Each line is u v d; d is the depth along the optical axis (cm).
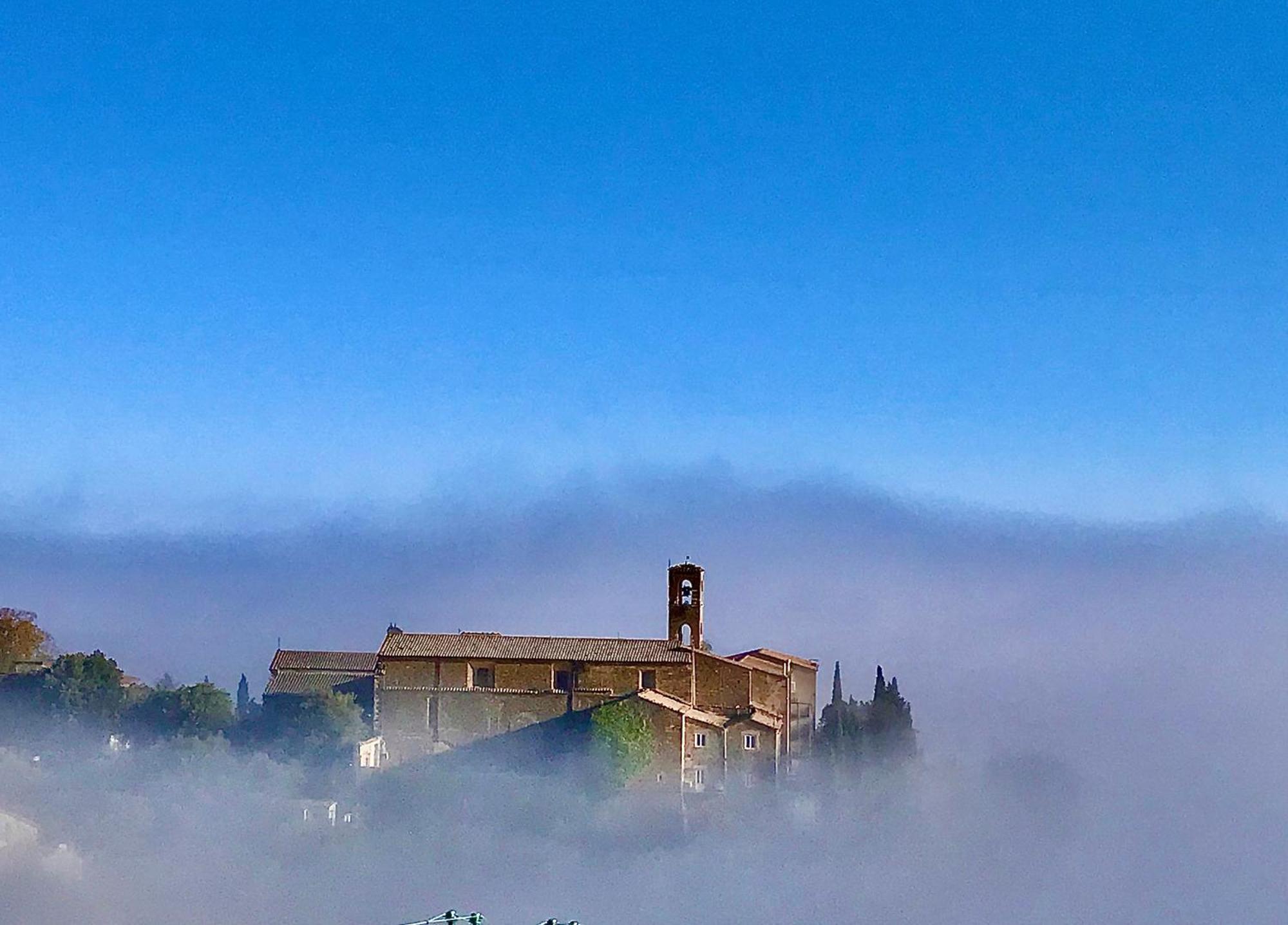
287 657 19488
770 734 18462
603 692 18288
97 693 18062
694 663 18725
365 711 18775
